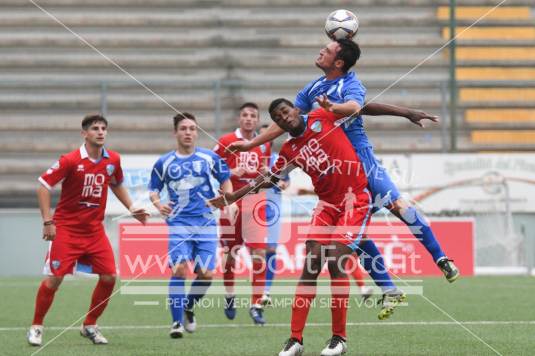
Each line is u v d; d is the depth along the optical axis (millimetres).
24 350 22000
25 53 61500
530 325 27047
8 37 61750
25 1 62969
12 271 48375
